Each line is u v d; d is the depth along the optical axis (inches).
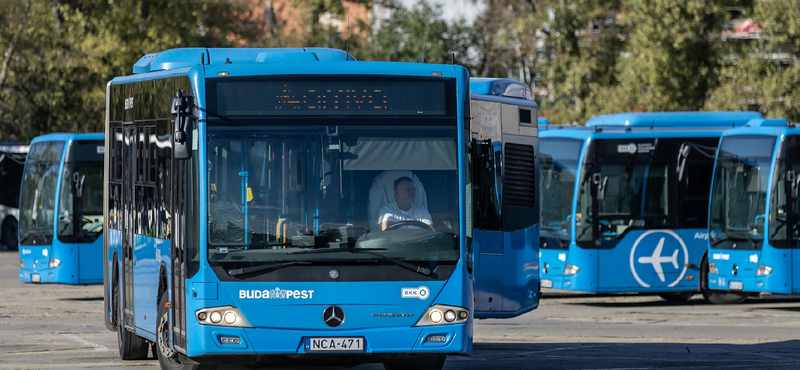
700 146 2338.8
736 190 2203.5
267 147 998.4
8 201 3927.2
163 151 1115.3
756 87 3922.2
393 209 1000.9
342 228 991.6
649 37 4003.4
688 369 1304.1
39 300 2372.0
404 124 1016.9
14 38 4249.5
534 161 1582.2
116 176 1378.0
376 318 986.1
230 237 983.0
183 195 1003.3
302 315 978.7
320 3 4963.1
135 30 4606.3
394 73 1024.9
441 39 5536.4
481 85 1518.2
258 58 1169.4
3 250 3922.2
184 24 4744.1
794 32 3850.9
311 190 995.3
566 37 4539.9
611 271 2288.4
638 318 2034.9
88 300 2377.0
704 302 2423.7
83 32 4626.0
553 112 4655.5
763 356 1450.5
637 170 2309.3
